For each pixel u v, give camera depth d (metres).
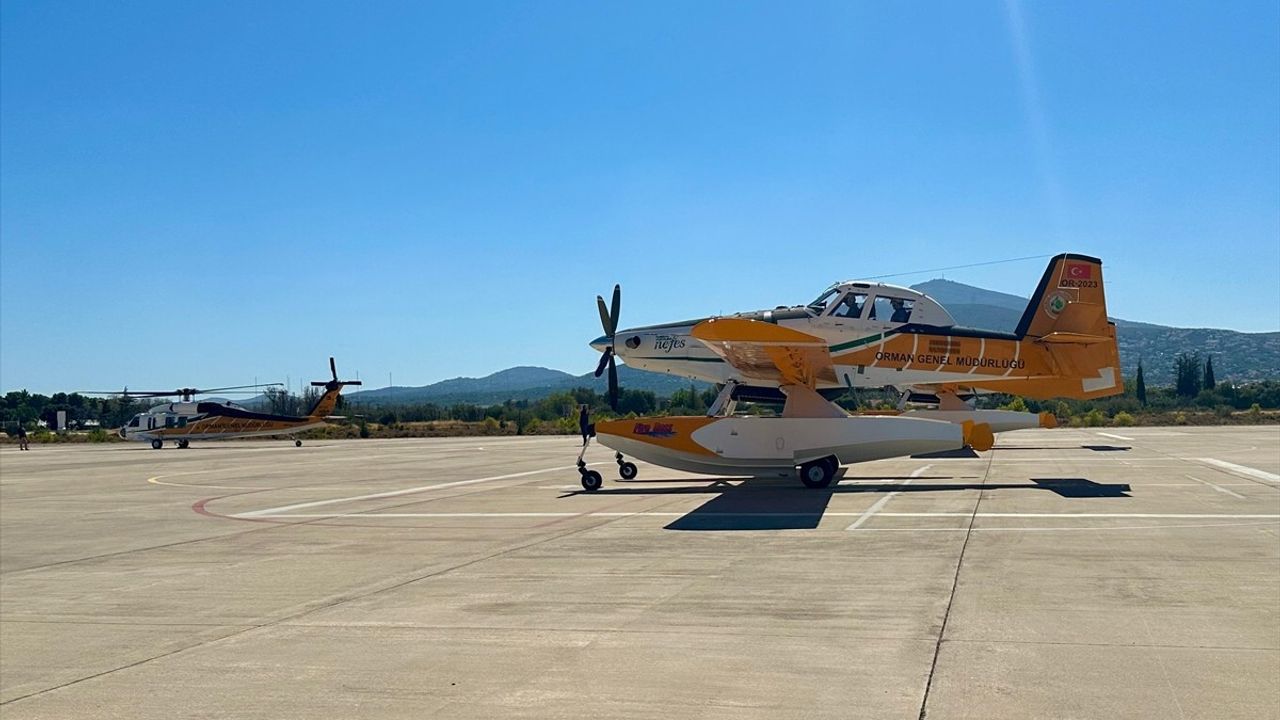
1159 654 5.37
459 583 8.02
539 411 75.75
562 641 5.99
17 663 5.91
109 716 4.83
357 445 42.69
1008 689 4.80
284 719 4.69
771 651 5.62
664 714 4.58
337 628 6.55
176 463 29.45
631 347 21.44
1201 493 13.27
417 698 4.95
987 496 13.41
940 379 19.83
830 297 20.12
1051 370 20.09
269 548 10.51
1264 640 5.64
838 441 15.17
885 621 6.26
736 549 9.34
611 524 11.52
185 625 6.85
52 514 14.94
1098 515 11.15
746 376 17.09
